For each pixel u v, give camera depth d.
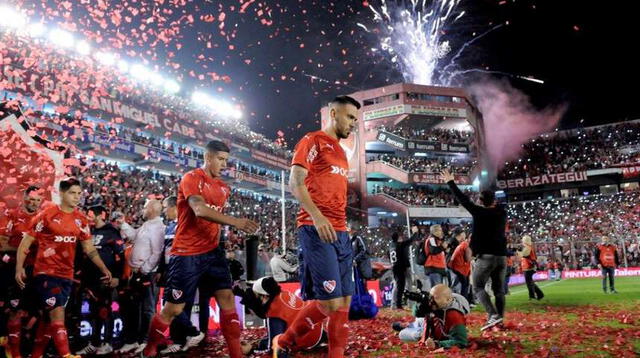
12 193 7.13
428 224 42.84
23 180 7.34
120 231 6.78
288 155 42.56
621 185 46.22
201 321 6.71
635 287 14.39
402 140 43.97
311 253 3.43
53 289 4.96
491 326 6.28
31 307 5.32
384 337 6.25
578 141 49.50
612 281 12.41
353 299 8.40
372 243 34.19
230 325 4.30
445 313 5.27
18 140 7.41
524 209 42.34
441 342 5.12
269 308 5.26
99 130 24.12
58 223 5.12
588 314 7.63
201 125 32.72
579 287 15.78
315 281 3.39
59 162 7.99
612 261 12.38
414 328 5.91
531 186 49.41
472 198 44.50
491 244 6.34
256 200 30.67
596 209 38.19
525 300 11.43
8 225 5.66
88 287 6.15
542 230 38.00
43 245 5.04
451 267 9.75
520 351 4.76
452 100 46.94
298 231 3.61
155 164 29.05
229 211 25.73
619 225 34.78
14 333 5.36
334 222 3.52
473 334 6.09
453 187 6.57
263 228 26.27
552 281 22.92
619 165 44.41
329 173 3.55
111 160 27.11
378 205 43.56
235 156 36.81
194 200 3.99
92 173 19.59
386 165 44.09
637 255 27.69
